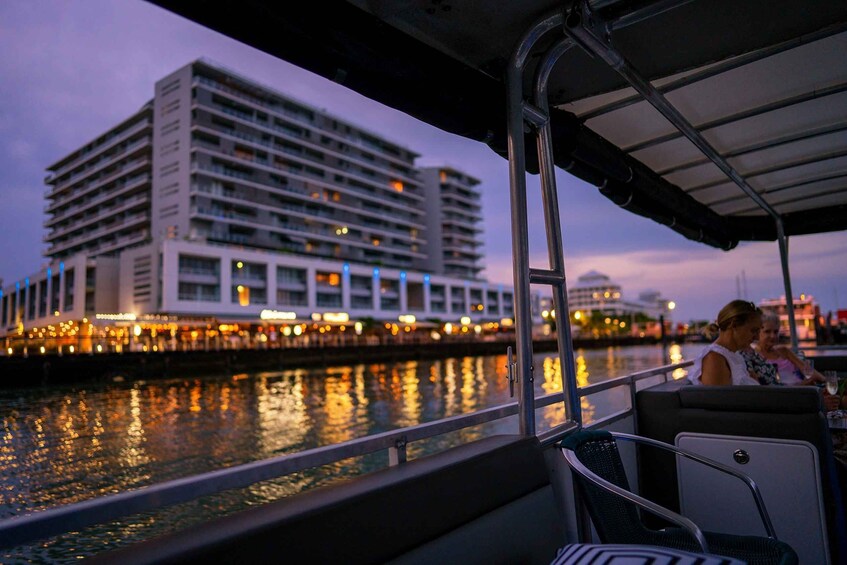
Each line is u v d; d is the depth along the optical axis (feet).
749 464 9.00
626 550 4.69
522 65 7.59
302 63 6.11
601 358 218.18
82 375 129.08
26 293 256.93
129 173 247.91
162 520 31.17
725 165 12.69
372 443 5.53
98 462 50.37
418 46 7.05
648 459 10.13
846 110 11.05
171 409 84.89
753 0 7.07
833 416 10.44
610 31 7.34
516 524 6.13
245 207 230.89
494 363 200.85
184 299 189.67
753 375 11.37
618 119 11.02
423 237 327.47
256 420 73.41
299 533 3.96
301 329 223.51
